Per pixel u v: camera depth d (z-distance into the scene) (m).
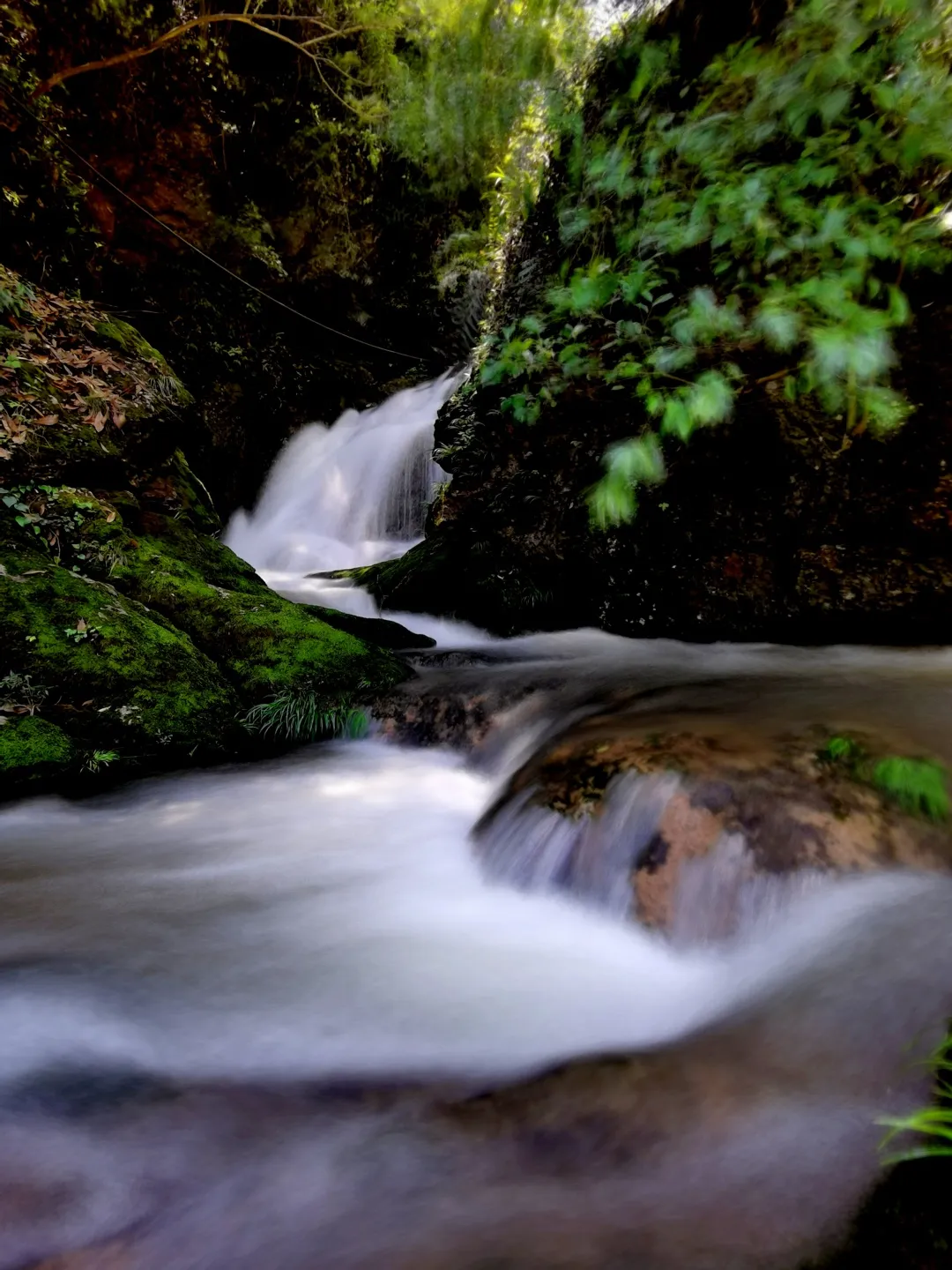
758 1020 1.74
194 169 11.47
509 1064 1.80
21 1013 2.06
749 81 3.24
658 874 2.34
